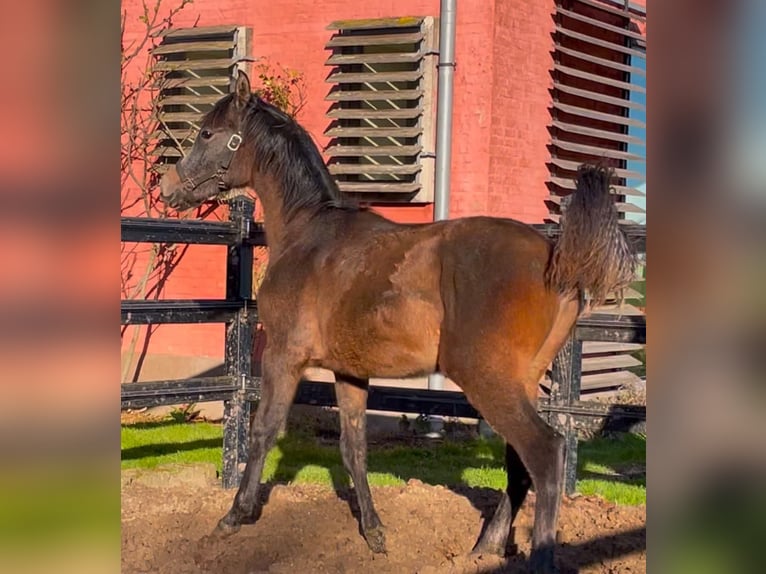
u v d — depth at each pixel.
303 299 4.27
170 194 4.95
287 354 4.32
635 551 4.36
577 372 5.31
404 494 5.38
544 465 3.54
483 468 6.34
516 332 3.65
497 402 3.63
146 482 5.71
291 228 4.55
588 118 8.73
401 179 7.78
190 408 8.62
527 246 3.73
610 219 3.48
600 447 7.29
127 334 9.12
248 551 4.43
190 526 4.86
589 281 3.51
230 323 5.67
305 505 5.23
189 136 8.72
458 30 7.47
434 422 7.48
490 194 7.41
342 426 4.61
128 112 9.11
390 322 3.94
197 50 8.54
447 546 4.52
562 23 8.20
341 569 4.22
